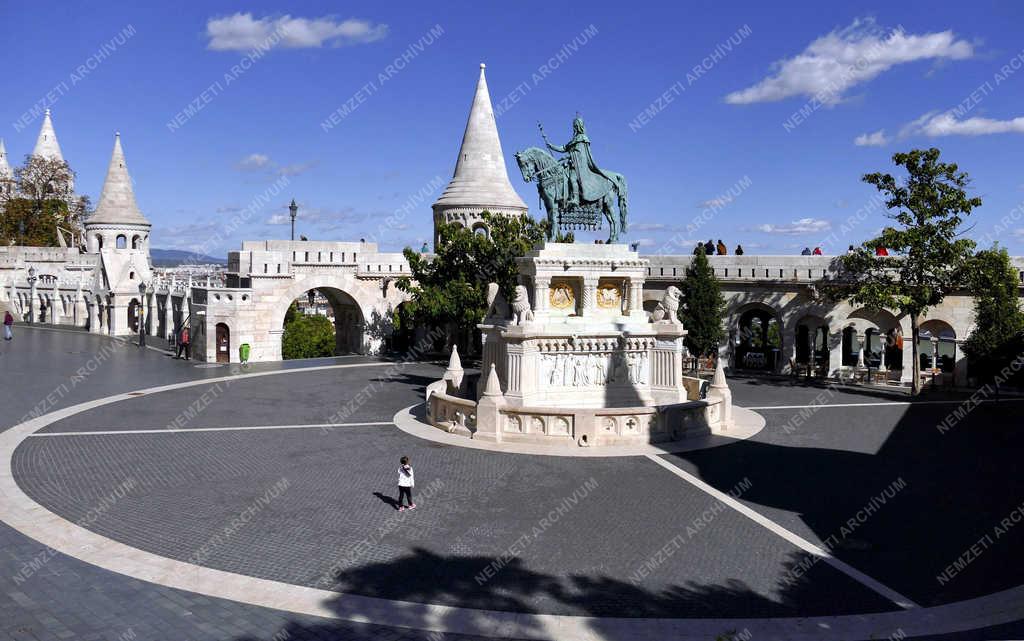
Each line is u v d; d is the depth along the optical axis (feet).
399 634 32.24
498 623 33.32
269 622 33.14
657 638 32.01
